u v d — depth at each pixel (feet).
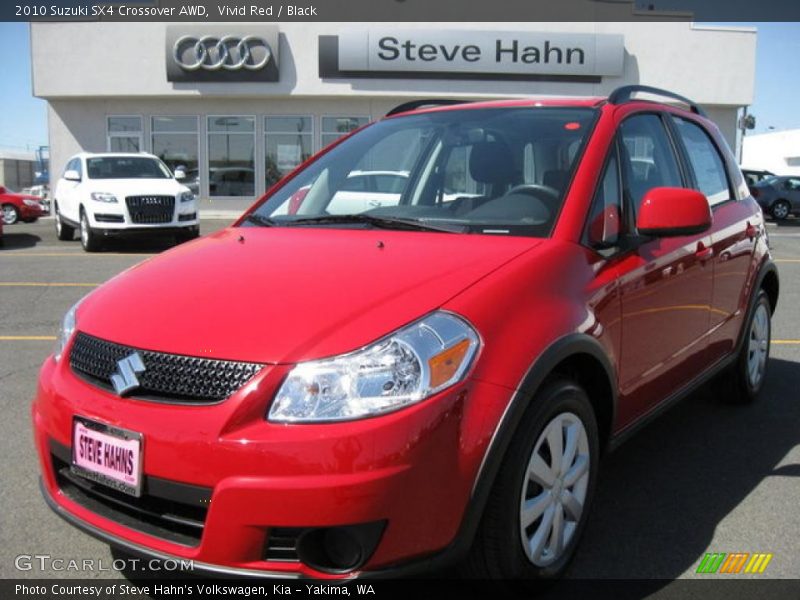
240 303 8.04
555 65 73.46
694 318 12.09
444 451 7.14
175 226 44.57
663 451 13.23
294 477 6.86
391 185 11.64
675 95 13.69
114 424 7.56
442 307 7.72
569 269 9.03
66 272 34.86
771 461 12.76
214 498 7.00
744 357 14.92
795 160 173.88
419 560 7.18
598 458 9.48
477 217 10.16
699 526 10.44
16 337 21.80
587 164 10.23
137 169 47.91
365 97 74.64
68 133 76.23
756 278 14.79
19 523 10.45
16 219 68.44
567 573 9.19
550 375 8.50
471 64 73.00
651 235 10.05
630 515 10.77
